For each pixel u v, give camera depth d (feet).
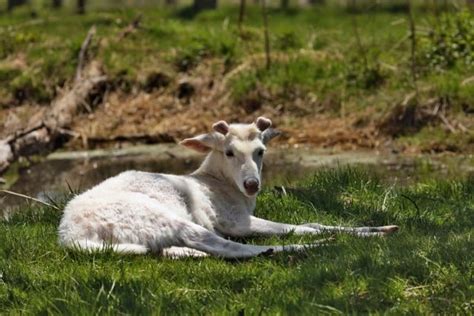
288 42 69.51
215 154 32.58
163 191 30.94
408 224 31.89
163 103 64.69
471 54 63.16
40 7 93.91
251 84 64.18
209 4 86.07
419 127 58.08
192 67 67.26
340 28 73.15
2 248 30.04
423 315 23.08
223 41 68.49
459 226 31.19
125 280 26.25
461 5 71.46
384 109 59.77
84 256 28.48
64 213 30.12
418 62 63.62
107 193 30.17
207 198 31.81
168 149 59.57
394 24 71.61
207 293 25.68
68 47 69.62
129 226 29.09
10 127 61.93
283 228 31.63
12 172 54.95
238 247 28.94
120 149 59.98
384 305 24.20
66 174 53.88
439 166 51.93
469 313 23.15
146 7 90.12
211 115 63.10
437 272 25.90
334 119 61.00
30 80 66.64
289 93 63.36
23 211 37.68
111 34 71.92
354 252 27.68
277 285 25.82
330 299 24.29
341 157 55.52
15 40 71.26
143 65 67.46
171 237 29.14
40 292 25.93
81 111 63.67
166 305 24.54
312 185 38.17
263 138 32.48
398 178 48.80
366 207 34.32
